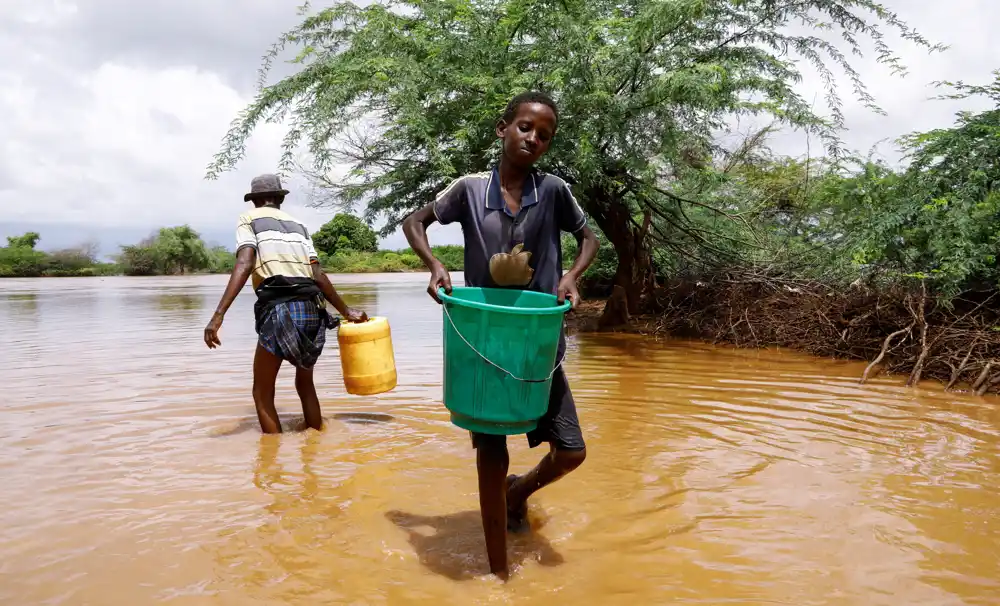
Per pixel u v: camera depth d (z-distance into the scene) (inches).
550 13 377.1
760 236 448.5
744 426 194.7
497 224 115.5
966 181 323.0
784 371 286.4
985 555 112.9
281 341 184.7
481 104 383.6
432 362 304.2
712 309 415.8
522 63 403.2
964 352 269.7
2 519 127.2
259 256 190.9
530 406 104.8
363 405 222.7
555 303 114.6
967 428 191.8
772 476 151.7
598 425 196.5
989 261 299.3
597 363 307.4
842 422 199.2
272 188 202.7
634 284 470.9
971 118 335.3
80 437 182.4
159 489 143.9
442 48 393.1
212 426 195.2
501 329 101.7
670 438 182.5
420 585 104.3
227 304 186.9
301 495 141.3
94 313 556.1
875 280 345.4
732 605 97.8
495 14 415.8
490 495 107.0
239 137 393.1
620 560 112.7
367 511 132.8
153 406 217.9
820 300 360.5
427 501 138.6
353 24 422.0
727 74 378.3
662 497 140.3
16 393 235.9
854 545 116.7
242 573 107.3
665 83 351.6
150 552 114.1
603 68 379.2
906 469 155.8
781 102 391.9
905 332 289.4
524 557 114.3
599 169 381.1
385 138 425.4
